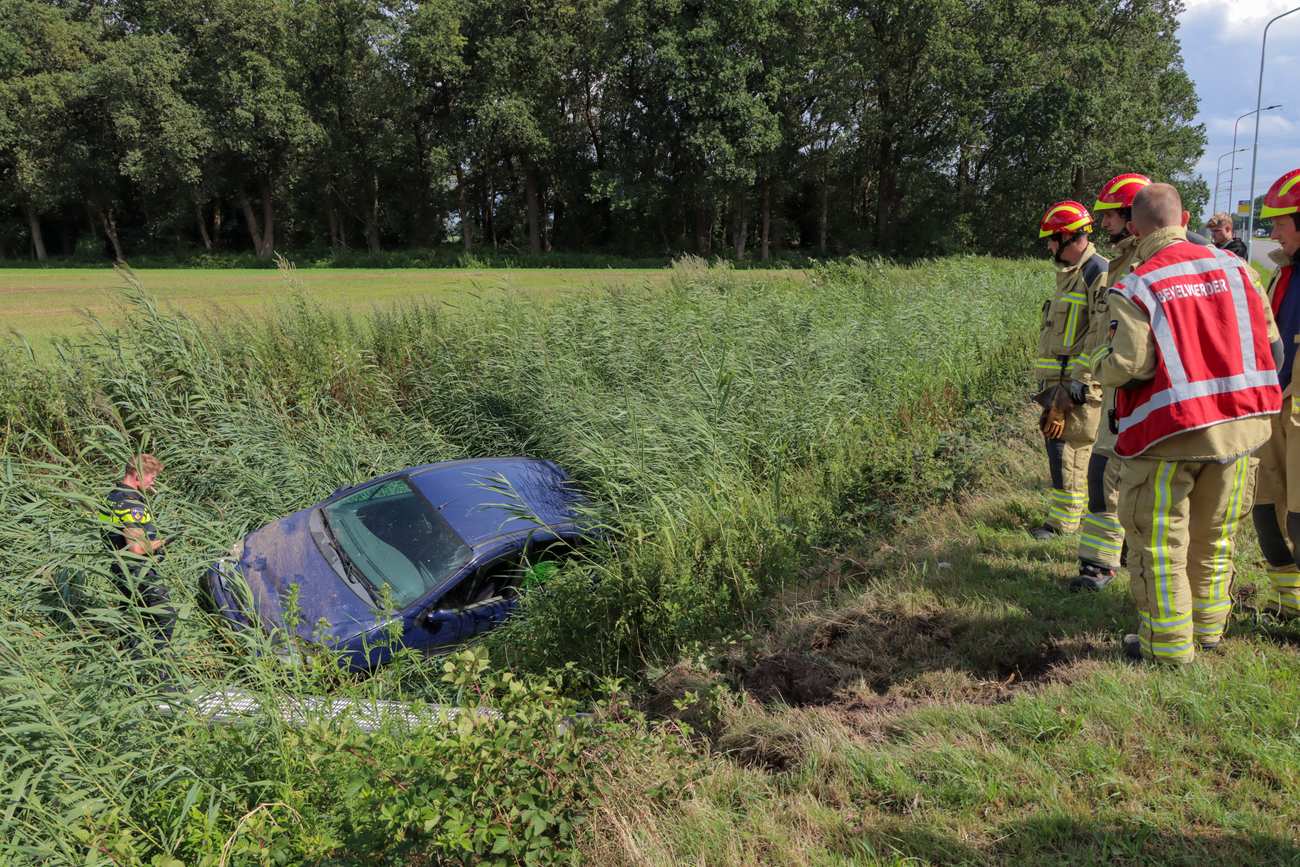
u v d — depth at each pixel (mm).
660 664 4941
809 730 3438
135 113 50594
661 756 3369
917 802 2898
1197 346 3129
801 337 10719
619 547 5914
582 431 8336
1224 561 3414
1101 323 4645
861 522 6109
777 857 2762
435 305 12758
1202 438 3125
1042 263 28047
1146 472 3289
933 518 5949
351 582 5727
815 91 48531
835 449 7656
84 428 8727
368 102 52875
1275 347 3348
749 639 4656
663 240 58000
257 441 8992
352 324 12016
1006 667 3838
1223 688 3189
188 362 9633
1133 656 3588
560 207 62312
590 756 3115
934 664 3924
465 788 2846
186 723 3758
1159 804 2691
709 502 6223
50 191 53812
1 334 14383
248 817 2963
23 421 8750
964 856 2615
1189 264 3193
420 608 5488
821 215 56750
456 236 66438
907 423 8211
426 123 56062
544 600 5625
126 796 3414
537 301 13023
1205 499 3307
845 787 3090
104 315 18016
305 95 53312
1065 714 3211
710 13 44688
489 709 3455
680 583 5234
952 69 45875
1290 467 3449
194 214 60344
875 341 10602
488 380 10742
